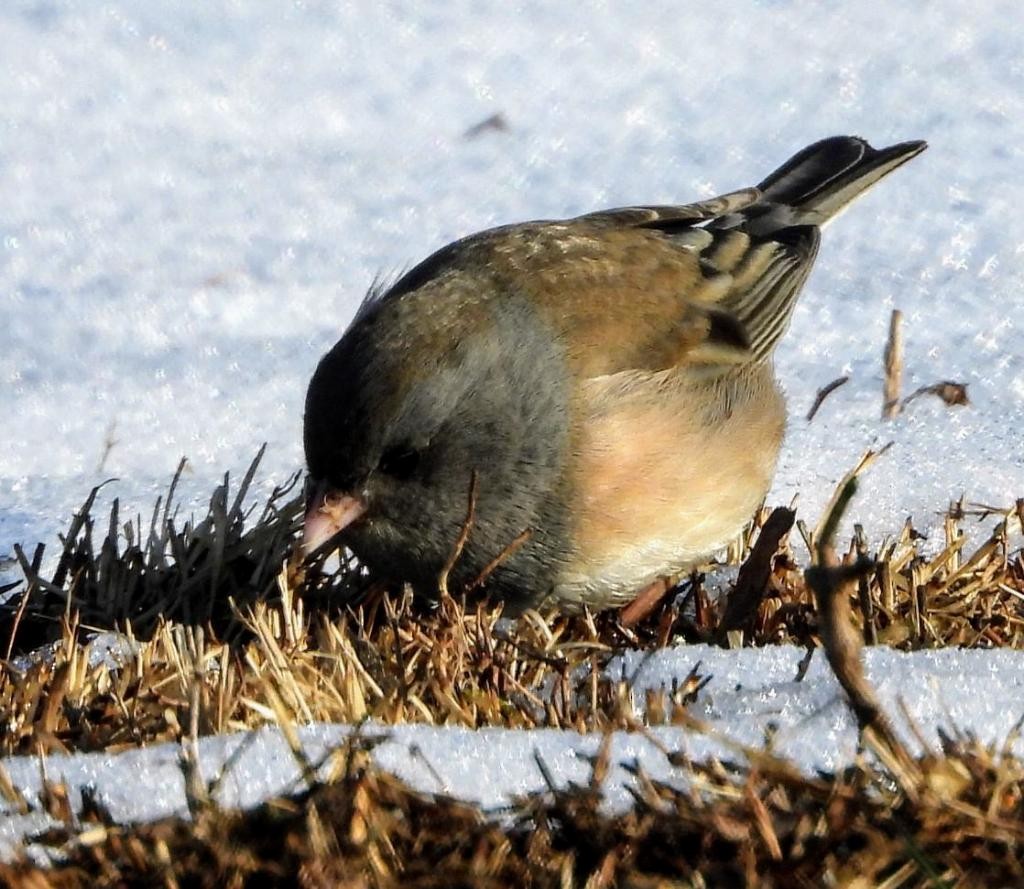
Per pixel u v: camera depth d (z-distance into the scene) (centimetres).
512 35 1675
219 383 1269
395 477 923
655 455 958
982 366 1278
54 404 1240
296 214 1443
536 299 975
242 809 688
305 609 952
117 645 897
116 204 1445
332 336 1318
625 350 974
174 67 1606
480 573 952
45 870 669
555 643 902
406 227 1426
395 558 948
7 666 852
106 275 1370
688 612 994
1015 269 1397
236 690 805
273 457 1190
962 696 761
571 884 658
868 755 702
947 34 1669
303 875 659
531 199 1455
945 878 653
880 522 1057
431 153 1516
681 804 677
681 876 664
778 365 1291
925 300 1364
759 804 659
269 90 1588
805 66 1623
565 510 945
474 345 926
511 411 929
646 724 780
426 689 830
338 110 1563
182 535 1002
